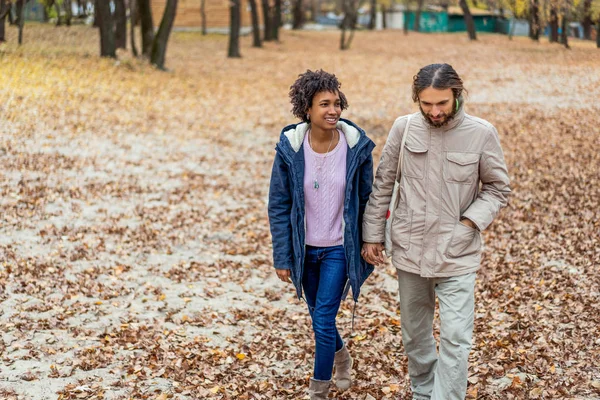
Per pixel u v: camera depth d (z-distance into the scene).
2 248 7.10
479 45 32.84
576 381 4.21
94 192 9.57
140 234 7.97
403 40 44.38
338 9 73.75
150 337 5.16
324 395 3.81
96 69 20.09
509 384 4.27
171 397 4.21
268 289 6.47
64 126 13.33
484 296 6.03
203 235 8.15
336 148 3.67
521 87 18.22
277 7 43.44
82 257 7.06
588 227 7.71
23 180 9.70
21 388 4.23
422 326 3.81
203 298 6.16
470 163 3.49
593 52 17.55
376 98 20.41
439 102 3.35
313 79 3.56
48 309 5.63
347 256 3.69
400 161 3.60
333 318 3.75
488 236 7.82
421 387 3.91
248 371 4.65
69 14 30.64
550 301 5.72
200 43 37.84
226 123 16.00
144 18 24.66
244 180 11.16
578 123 13.63
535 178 10.11
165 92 18.94
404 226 3.61
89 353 4.78
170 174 11.09
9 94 15.12
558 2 16.17
